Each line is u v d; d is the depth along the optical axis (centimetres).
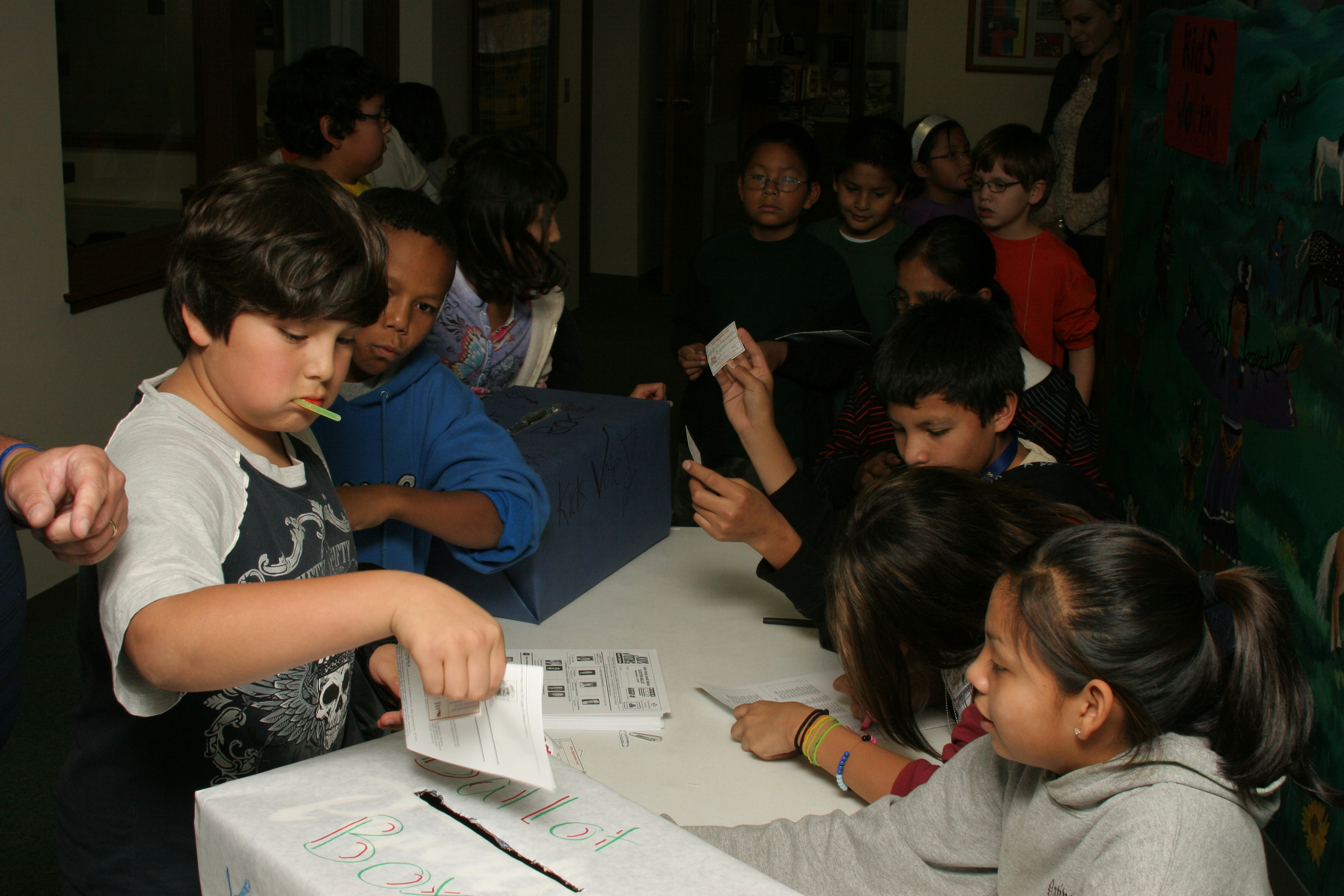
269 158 280
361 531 132
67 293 295
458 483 136
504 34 541
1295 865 194
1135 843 72
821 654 145
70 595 296
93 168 316
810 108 796
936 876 91
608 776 116
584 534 159
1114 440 342
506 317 194
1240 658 76
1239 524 229
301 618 64
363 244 82
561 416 171
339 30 444
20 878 189
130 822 88
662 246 751
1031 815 81
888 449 210
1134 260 327
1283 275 209
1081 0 364
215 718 86
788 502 148
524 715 63
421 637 63
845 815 98
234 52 364
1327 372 186
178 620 65
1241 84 241
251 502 84
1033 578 76
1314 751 187
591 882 60
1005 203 294
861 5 754
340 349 83
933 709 130
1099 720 74
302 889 59
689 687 135
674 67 676
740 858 97
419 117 414
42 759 226
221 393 82
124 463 77
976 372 138
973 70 472
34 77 279
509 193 178
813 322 255
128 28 324
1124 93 341
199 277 77
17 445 75
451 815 66
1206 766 74
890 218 280
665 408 182
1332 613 181
